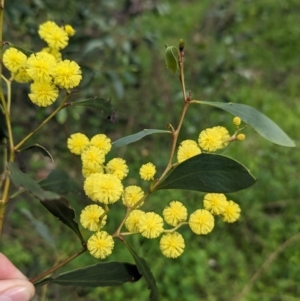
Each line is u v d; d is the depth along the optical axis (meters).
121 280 0.12
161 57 0.34
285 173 0.36
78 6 0.27
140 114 0.32
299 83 0.47
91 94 0.28
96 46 0.25
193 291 0.29
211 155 0.10
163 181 0.11
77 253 0.11
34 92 0.11
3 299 0.11
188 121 0.32
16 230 0.30
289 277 0.30
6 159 0.12
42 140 0.28
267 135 0.11
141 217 0.11
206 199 0.11
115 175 0.11
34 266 0.24
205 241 0.31
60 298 0.27
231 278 0.30
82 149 0.12
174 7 0.51
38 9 0.26
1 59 0.12
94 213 0.11
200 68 0.33
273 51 0.49
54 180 0.16
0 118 0.13
